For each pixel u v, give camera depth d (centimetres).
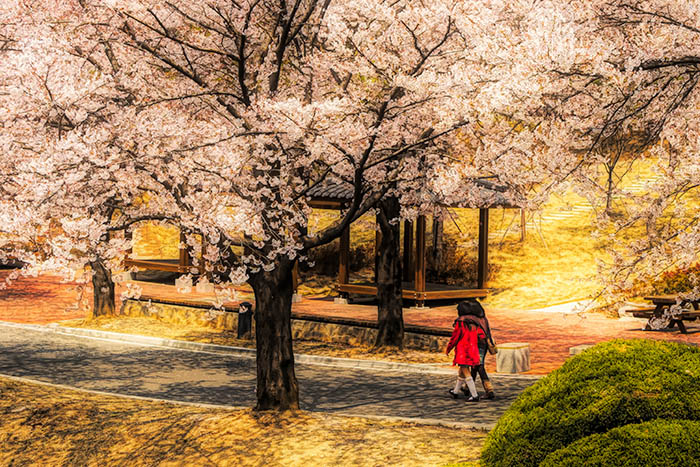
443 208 2158
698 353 628
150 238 3888
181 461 1059
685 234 959
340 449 1009
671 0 1008
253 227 1163
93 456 1138
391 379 1669
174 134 1148
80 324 2402
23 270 1152
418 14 1173
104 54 1458
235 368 1828
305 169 1332
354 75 1508
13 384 1520
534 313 2614
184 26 1346
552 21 901
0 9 1284
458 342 1402
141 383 1655
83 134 1173
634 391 601
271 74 1334
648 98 1065
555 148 1073
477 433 1046
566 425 611
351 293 2880
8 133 1144
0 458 1172
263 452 1036
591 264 2964
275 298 1223
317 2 1379
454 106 1105
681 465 545
